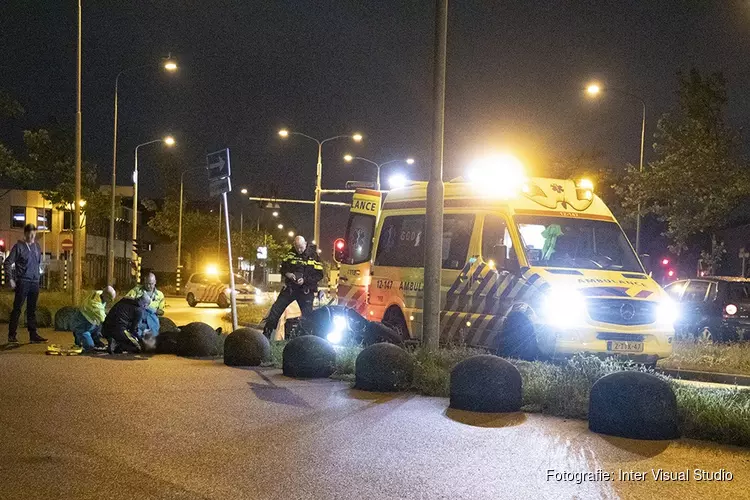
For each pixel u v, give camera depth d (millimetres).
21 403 8305
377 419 7898
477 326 12484
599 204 13125
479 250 12766
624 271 12398
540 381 8953
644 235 46281
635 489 5773
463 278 12898
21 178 24234
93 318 12797
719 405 7641
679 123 27266
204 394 9023
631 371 7566
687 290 18422
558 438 7242
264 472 6008
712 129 26938
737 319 17109
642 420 7234
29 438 6871
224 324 23688
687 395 8031
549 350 11258
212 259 72625
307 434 7207
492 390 8312
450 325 13000
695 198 26703
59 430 7160
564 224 12523
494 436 7289
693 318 17641
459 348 11945
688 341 15633
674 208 27125
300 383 9992
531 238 12242
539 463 6402
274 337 14070
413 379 9578
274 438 7031
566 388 8555
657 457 6641
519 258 12039
